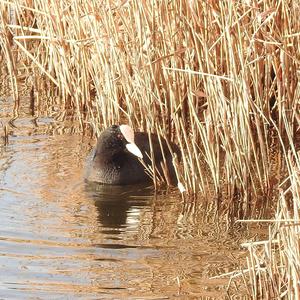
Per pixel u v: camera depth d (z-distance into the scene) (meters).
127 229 13.24
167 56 15.34
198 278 11.52
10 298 10.83
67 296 10.94
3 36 19.67
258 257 11.39
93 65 17.16
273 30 16.19
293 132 17.02
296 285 10.24
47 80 20.66
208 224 13.55
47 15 18.41
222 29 15.51
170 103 16.59
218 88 14.70
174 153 15.09
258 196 14.69
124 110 17.91
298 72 16.02
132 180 15.40
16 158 16.05
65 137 17.34
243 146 14.58
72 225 13.30
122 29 16.50
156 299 10.90
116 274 11.61
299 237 10.41
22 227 13.09
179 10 16.00
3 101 19.75
